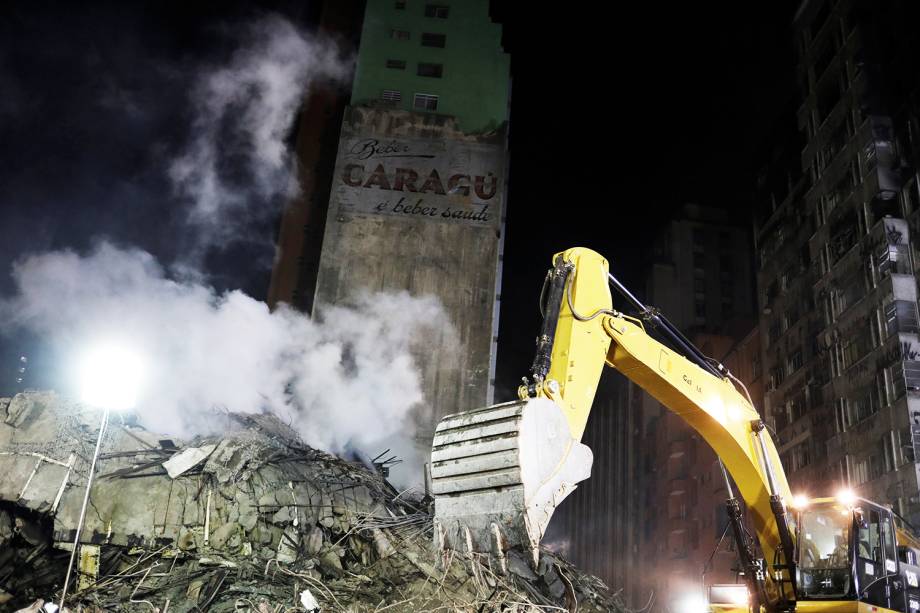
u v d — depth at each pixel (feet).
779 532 48.57
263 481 60.80
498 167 156.87
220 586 50.55
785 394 175.32
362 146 155.53
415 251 146.61
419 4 178.81
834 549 47.52
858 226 149.48
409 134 157.99
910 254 137.39
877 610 45.75
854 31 159.02
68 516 53.47
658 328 47.55
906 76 146.72
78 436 57.26
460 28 176.45
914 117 141.59
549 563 52.85
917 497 121.90
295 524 59.52
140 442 59.88
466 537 36.68
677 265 278.26
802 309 171.73
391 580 51.21
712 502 213.25
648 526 258.16
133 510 55.31
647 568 254.68
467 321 141.28
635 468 276.00
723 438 49.55
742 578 55.21
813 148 172.04
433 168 155.02
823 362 157.89
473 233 149.38
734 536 50.55
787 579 49.24
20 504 53.21
